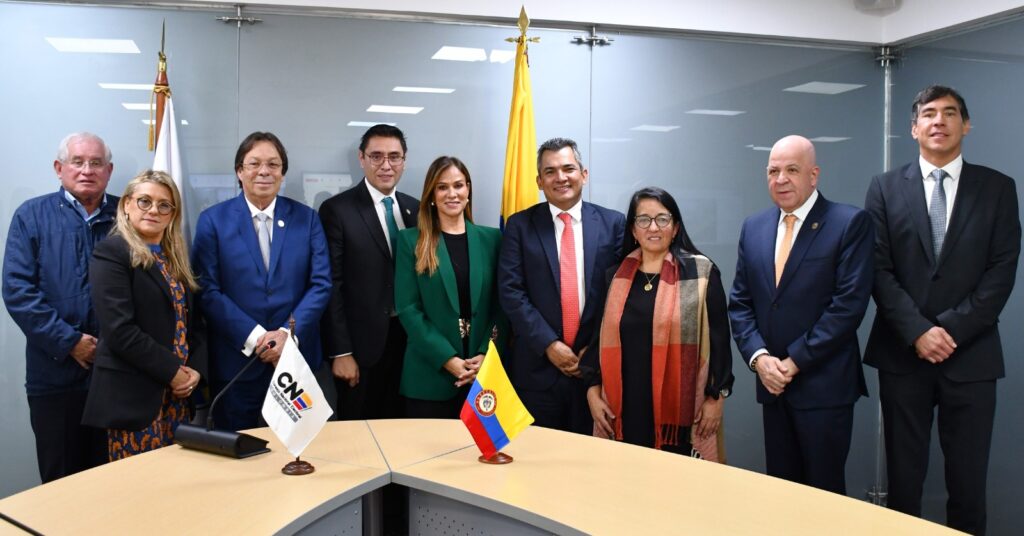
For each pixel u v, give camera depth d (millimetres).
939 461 3885
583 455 2232
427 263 3193
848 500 1822
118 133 3566
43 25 3494
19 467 3496
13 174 3477
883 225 3195
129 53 3564
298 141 3732
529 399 3189
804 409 2949
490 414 2154
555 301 3186
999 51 3742
